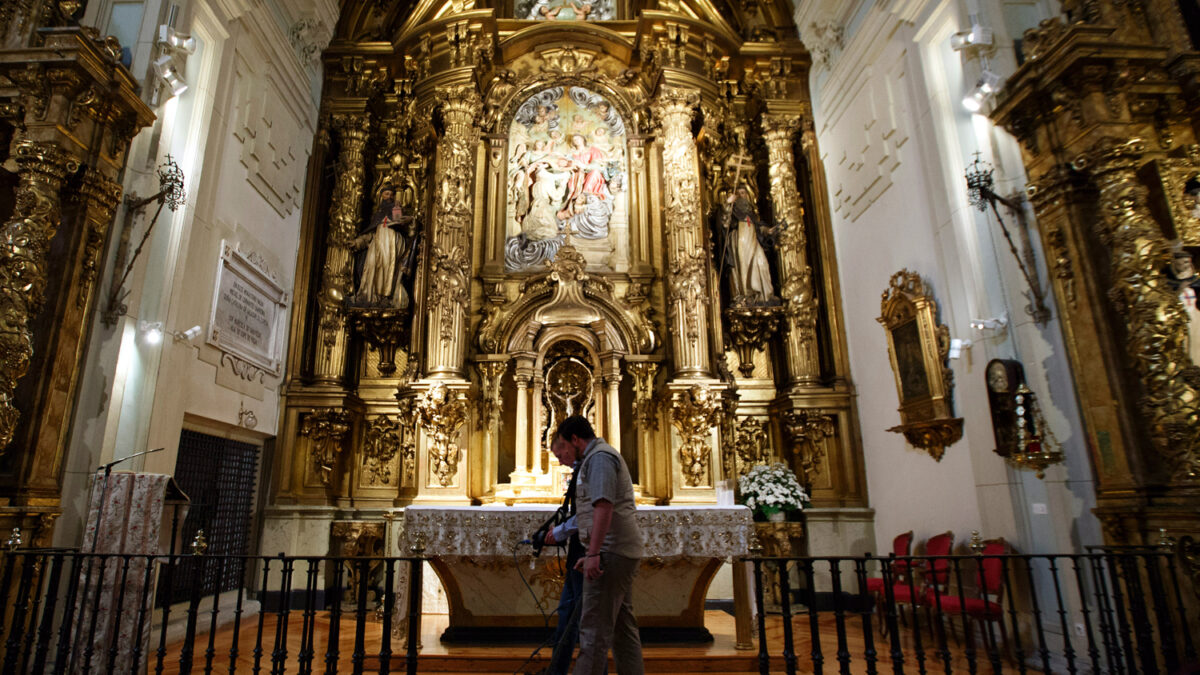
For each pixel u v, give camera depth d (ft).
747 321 33.09
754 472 29.81
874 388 29.40
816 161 35.19
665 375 31.89
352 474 30.96
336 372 31.04
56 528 17.25
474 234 33.24
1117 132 17.81
